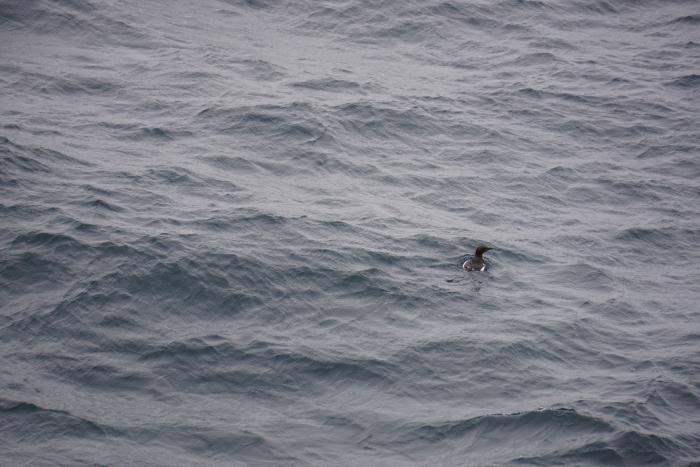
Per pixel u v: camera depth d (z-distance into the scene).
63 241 76.38
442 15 146.50
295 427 59.69
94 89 112.25
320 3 147.50
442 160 105.25
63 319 67.94
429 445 58.69
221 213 85.12
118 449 56.31
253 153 99.88
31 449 55.84
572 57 137.88
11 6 130.50
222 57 126.56
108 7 136.62
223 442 57.69
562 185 102.44
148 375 63.41
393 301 74.62
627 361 69.88
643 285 82.94
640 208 98.88
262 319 70.69
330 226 85.81
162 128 103.12
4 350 64.44
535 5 153.12
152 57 124.00
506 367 67.62
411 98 119.25
